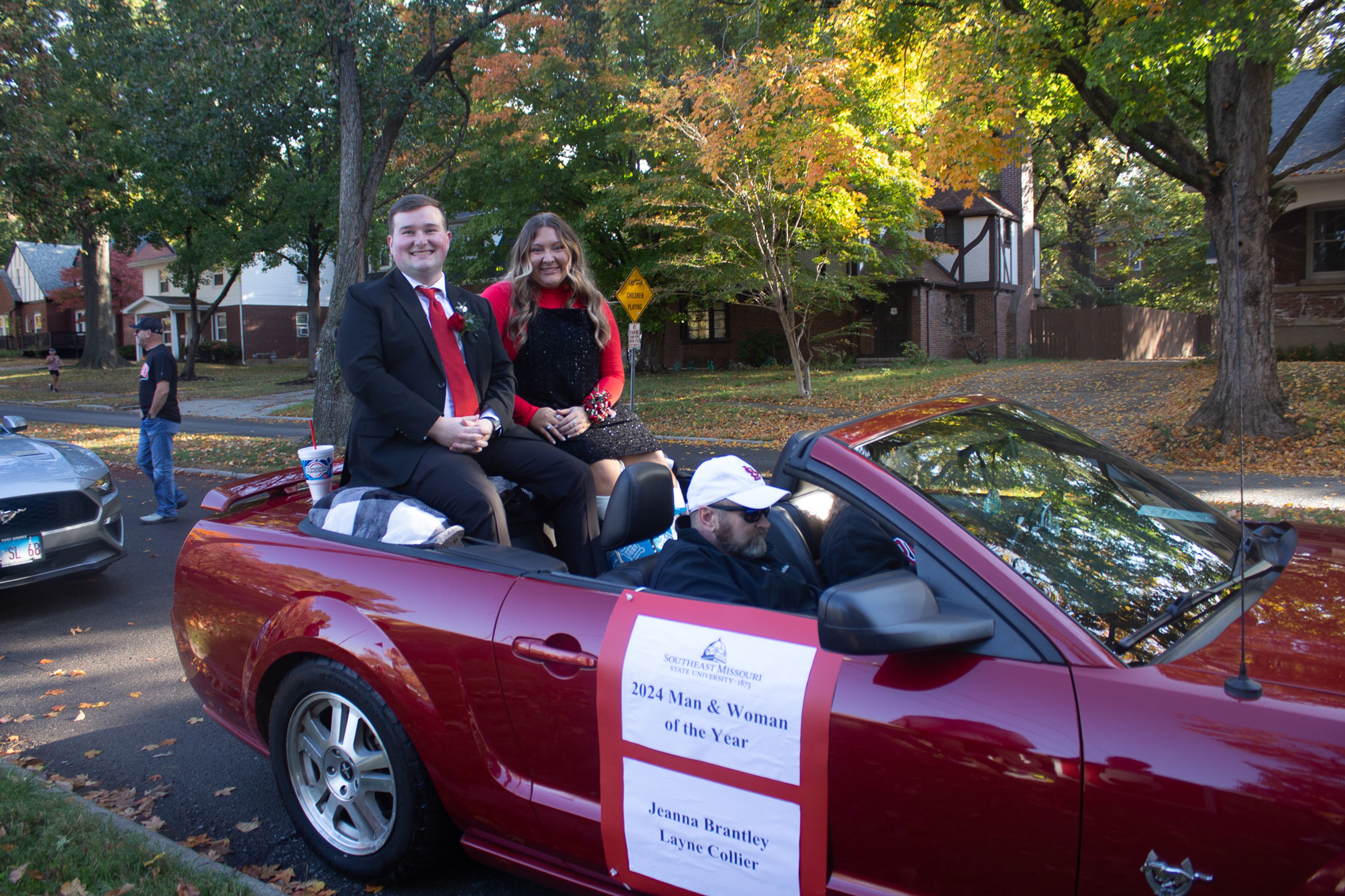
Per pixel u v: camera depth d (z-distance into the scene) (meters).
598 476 3.94
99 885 2.71
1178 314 34.56
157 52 13.39
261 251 28.89
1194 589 2.22
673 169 19.22
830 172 16.58
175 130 13.69
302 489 3.89
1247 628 2.02
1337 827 1.52
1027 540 2.22
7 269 64.44
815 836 2.01
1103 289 43.53
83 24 16.39
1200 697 1.74
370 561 2.86
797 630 2.11
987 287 30.47
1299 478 9.79
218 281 49.03
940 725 1.86
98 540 6.09
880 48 13.70
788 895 2.06
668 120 16.77
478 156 20.94
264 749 3.12
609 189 20.22
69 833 3.01
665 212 19.36
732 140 16.02
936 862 1.88
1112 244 37.44
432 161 20.08
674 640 2.21
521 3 14.91
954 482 2.34
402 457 3.24
